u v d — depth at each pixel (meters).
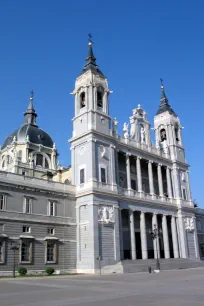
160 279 34.88
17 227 48.25
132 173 70.69
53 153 102.88
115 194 58.53
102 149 59.97
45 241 51.09
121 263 54.03
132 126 71.75
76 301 18.08
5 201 47.91
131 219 61.94
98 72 64.69
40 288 26.31
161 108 85.12
